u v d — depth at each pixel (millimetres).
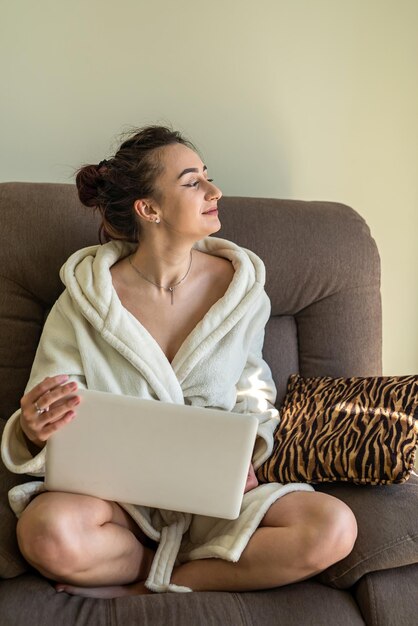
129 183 1409
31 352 1586
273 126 1891
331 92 1888
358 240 1679
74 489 1223
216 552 1237
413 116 1932
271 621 1138
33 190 1595
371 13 1848
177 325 1471
